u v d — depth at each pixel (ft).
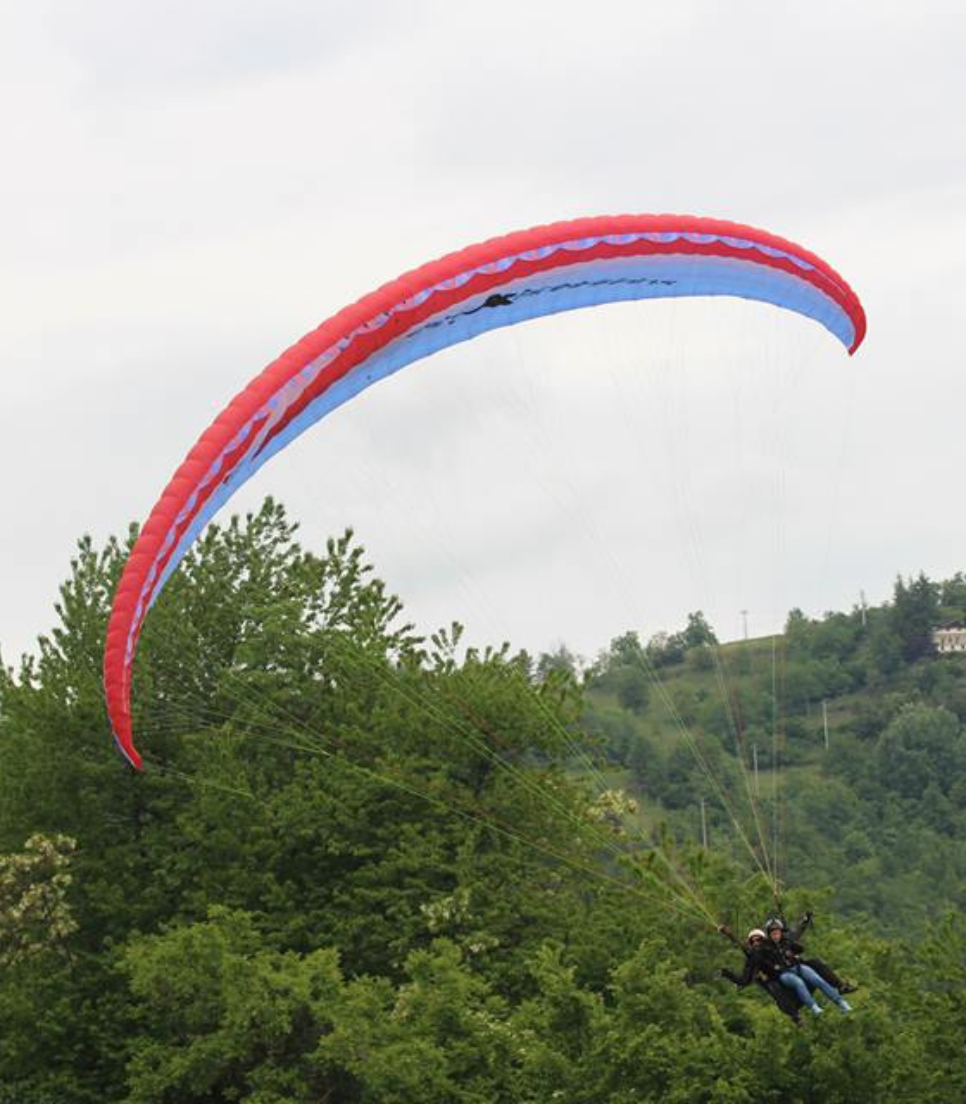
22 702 226.38
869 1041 157.48
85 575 235.81
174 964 191.01
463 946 200.95
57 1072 208.95
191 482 124.26
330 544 233.96
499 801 214.28
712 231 141.79
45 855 212.23
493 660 225.56
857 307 153.69
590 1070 160.56
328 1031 188.65
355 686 222.07
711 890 189.88
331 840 212.23
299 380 127.13
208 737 220.02
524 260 134.31
